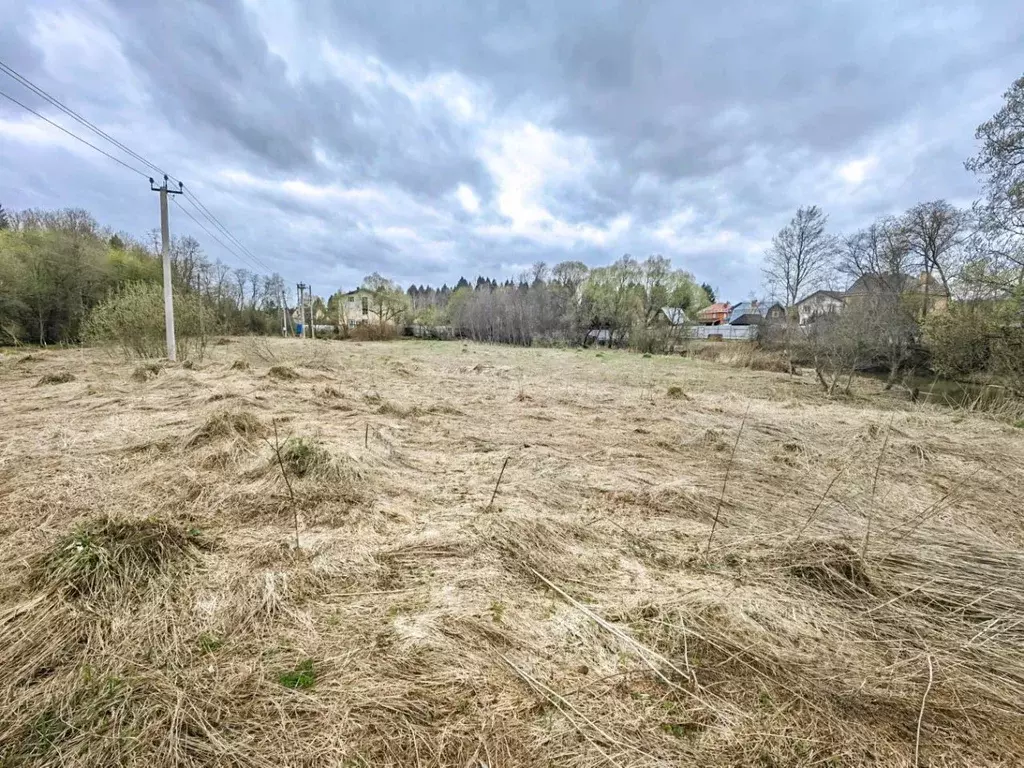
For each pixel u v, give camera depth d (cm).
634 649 176
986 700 157
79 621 174
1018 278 1023
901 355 1266
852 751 136
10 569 212
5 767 122
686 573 238
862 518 329
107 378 831
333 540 254
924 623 201
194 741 131
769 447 517
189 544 236
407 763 128
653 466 436
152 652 164
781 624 193
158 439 422
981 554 270
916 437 575
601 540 273
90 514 273
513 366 1498
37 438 429
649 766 129
